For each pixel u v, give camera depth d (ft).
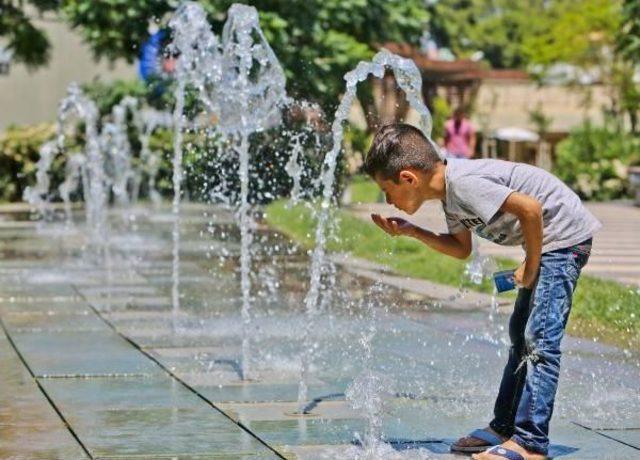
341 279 43.37
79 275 45.75
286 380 25.09
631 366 26.37
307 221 63.98
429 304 36.70
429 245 19.45
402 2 85.71
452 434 20.36
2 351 28.53
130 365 26.68
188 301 38.04
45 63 91.61
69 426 20.75
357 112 95.09
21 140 94.58
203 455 18.81
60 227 70.85
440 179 18.22
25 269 47.83
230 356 27.89
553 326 18.07
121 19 80.33
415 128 18.69
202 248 56.70
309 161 52.75
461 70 130.41
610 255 50.14
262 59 34.19
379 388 24.14
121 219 76.48
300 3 76.23
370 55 78.59
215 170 62.03
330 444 19.56
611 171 100.42
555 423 21.22
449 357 27.81
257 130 32.86
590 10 132.98
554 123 153.58
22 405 22.44
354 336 30.78
